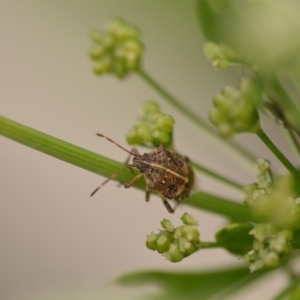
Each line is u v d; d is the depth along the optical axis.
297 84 0.16
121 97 0.20
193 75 0.18
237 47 0.16
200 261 0.21
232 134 0.16
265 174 0.16
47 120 0.21
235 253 0.16
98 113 0.20
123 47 0.17
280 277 0.20
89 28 0.17
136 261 0.22
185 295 0.17
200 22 0.16
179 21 0.17
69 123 0.21
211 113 0.16
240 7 0.16
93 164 0.16
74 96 0.20
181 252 0.16
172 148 0.17
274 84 0.16
